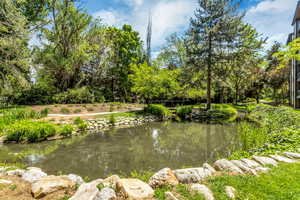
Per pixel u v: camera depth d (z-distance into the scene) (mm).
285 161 3002
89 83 18250
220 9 12914
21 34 9164
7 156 4605
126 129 8609
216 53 13289
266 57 18375
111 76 19844
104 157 4637
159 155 4805
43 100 13102
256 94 21953
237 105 19484
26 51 10766
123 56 21188
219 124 9820
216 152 5035
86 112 11781
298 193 1896
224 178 2299
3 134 5992
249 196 1860
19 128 5906
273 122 5930
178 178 2346
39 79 14297
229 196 1874
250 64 13016
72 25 14445
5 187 2109
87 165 4074
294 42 6227
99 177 3445
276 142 4320
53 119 8297
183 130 8383
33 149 5227
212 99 22875
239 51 12641
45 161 4301
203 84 14609
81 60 15234
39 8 13289
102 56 17156
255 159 3125
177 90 15047
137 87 12797
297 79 14531
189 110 13039
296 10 13148
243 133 5270
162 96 16984
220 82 13859
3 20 8469
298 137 4391
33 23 13047
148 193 2000
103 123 9062
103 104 14445
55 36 14117
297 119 5793
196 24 13562
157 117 11977
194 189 2025
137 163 4223
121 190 1956
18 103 12547
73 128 7359
